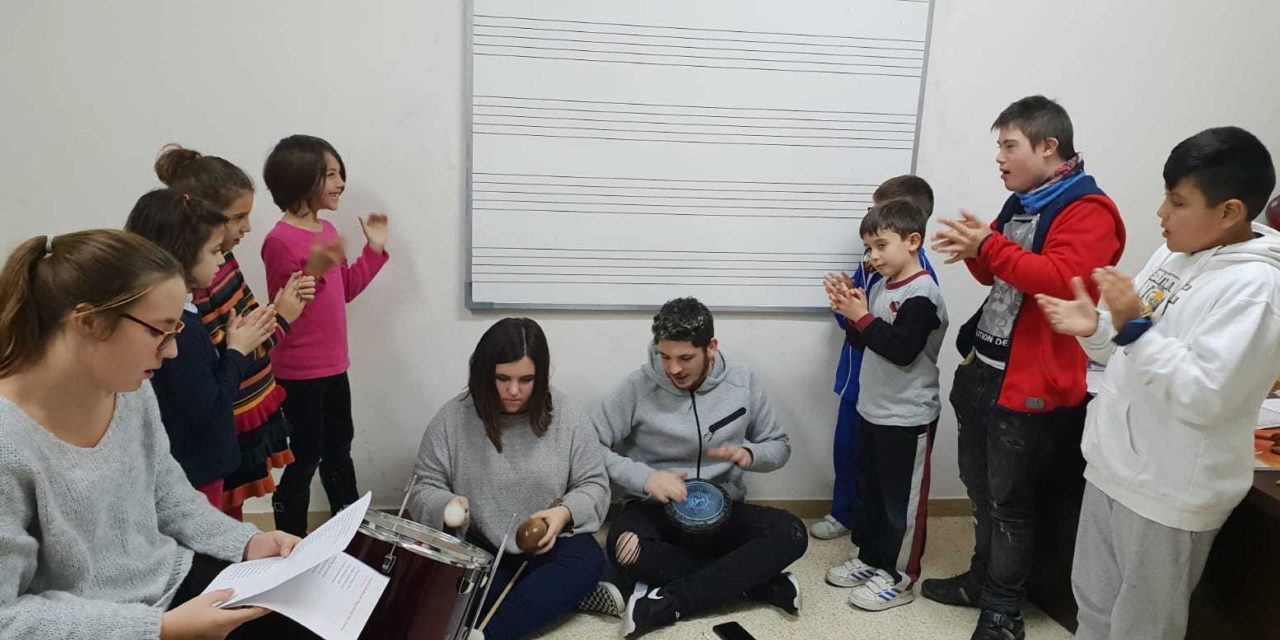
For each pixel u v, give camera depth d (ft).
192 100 7.16
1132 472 5.17
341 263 7.00
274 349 6.85
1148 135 8.43
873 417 7.19
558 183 7.70
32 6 6.78
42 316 3.56
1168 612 5.28
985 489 6.85
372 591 4.44
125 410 4.16
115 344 3.60
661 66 7.58
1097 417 5.46
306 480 7.20
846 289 6.98
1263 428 6.23
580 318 8.11
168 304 3.69
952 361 8.75
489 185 7.62
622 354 8.27
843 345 8.32
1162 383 4.72
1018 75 8.10
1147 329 4.88
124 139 7.16
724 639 6.70
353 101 7.34
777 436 7.75
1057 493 7.02
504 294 7.91
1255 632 5.55
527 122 7.52
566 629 6.83
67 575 3.84
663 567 7.02
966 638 6.88
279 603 4.04
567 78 7.48
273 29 7.11
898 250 6.88
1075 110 8.27
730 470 7.57
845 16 7.71
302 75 7.23
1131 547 5.25
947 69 8.00
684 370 7.07
